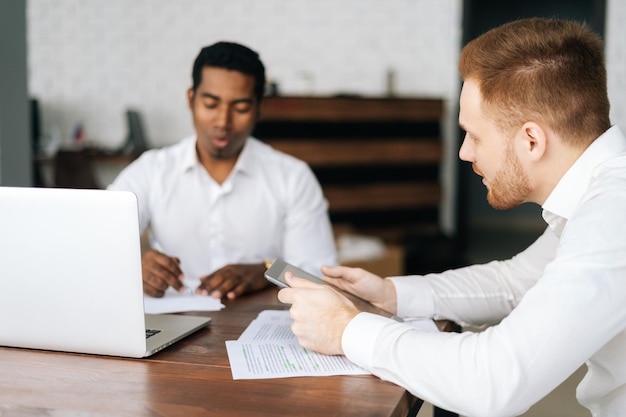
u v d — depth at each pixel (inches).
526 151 47.0
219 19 259.8
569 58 45.5
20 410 41.1
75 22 272.2
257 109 87.9
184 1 261.7
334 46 252.2
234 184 91.2
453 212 252.1
